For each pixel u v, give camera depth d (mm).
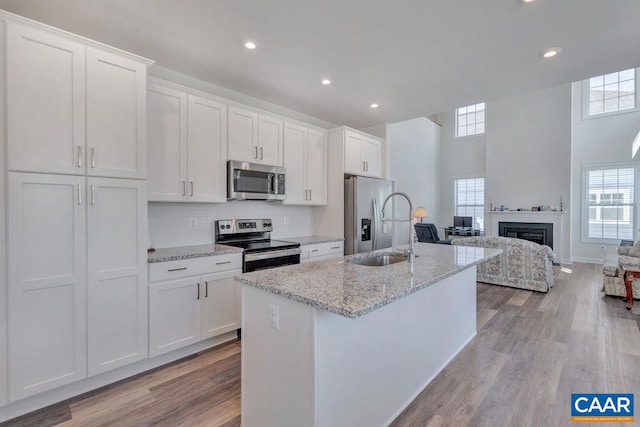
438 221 9328
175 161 2836
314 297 1412
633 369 2439
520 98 7668
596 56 2754
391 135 7102
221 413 1948
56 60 1988
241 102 3697
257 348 1698
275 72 3123
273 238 4062
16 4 2084
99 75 2160
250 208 3822
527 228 7445
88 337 2115
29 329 1899
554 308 3941
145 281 2381
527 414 1932
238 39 2537
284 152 3799
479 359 2646
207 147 3072
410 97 3770
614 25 2291
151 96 2682
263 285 1625
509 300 4285
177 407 2004
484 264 5188
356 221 4188
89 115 2115
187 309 2631
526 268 4785
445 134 9422
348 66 2986
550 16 2193
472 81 3309
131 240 2307
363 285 1629
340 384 1540
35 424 1843
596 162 7008
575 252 7281
